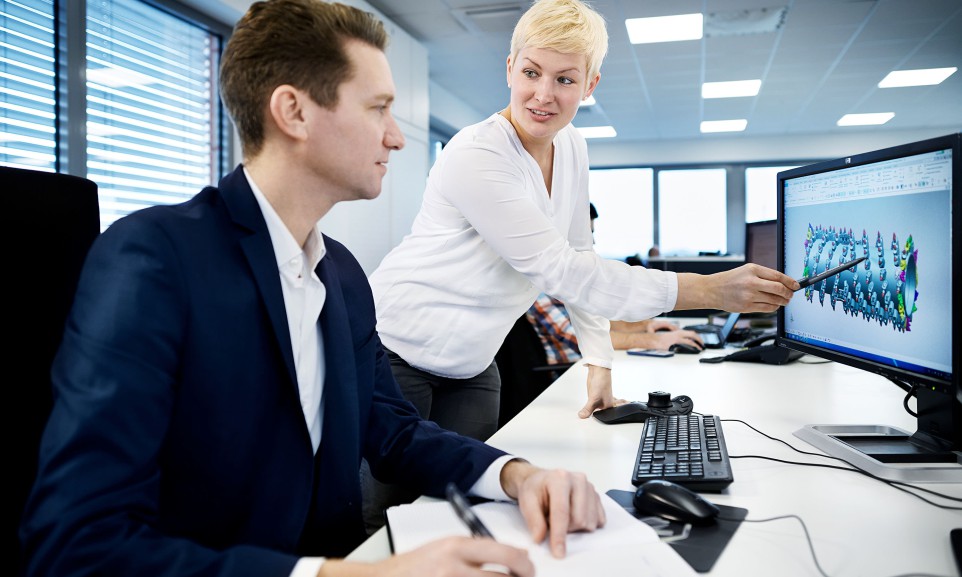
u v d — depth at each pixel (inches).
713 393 55.1
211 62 136.8
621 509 28.6
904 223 34.8
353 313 33.5
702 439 37.2
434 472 31.7
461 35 202.4
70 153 102.9
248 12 28.1
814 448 38.6
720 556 24.4
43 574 19.8
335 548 30.3
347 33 27.8
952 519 27.8
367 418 34.0
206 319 25.3
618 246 387.2
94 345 22.4
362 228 168.2
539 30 43.9
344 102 27.7
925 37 199.5
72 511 20.3
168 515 25.5
